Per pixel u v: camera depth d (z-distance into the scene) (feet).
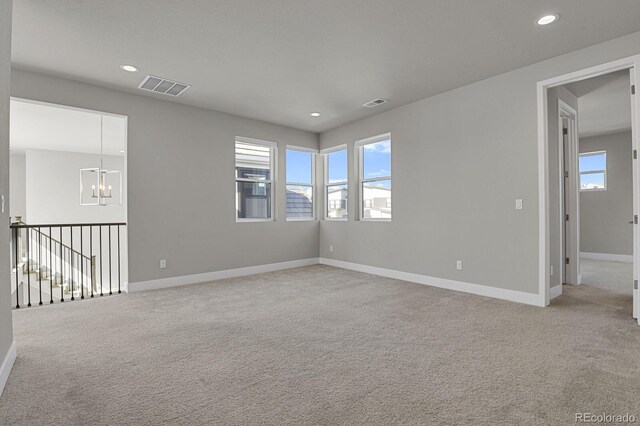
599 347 8.25
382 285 15.48
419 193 15.87
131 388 6.52
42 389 6.48
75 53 10.98
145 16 8.94
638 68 9.81
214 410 5.80
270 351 8.23
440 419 5.50
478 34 9.96
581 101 16.15
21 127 19.03
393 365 7.43
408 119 16.33
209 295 13.79
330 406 5.90
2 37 6.68
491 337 8.98
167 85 13.73
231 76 12.91
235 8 8.63
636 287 10.14
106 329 9.84
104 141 22.79
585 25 9.46
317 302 12.65
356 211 19.62
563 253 15.33
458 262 14.35
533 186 12.00
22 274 21.59
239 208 18.75
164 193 15.44
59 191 26.03
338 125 20.22
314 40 10.30
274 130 19.80
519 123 12.35
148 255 14.96
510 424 5.35
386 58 11.51
